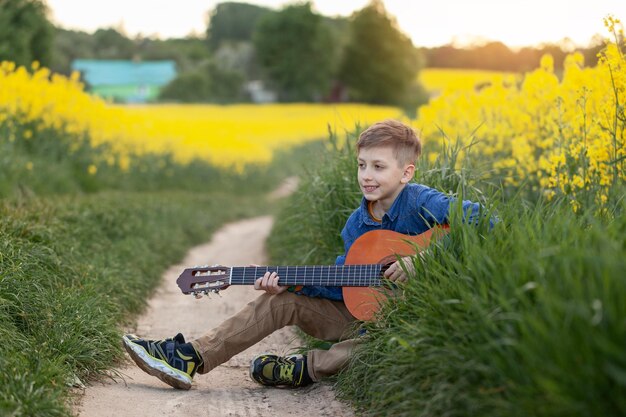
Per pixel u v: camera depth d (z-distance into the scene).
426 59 87.00
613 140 4.73
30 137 13.66
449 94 9.72
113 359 4.48
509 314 2.62
